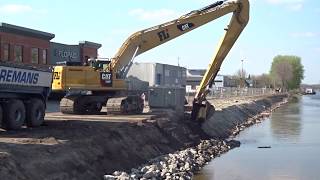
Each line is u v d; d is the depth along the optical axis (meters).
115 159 20.19
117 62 31.12
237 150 30.31
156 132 26.88
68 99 31.30
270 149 30.62
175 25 31.34
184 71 84.75
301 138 36.78
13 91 20.89
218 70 31.88
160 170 21.06
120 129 23.36
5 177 13.48
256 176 22.03
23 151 16.12
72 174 16.44
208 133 34.00
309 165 24.78
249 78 161.12
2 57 45.34
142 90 35.53
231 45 31.45
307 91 194.75
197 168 23.95
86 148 18.98
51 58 54.50
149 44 31.56
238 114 53.31
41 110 23.17
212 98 76.19
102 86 30.36
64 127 22.81
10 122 20.91
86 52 60.97
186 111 37.22
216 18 31.12
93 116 29.56
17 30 47.28
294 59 183.00
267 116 61.75
